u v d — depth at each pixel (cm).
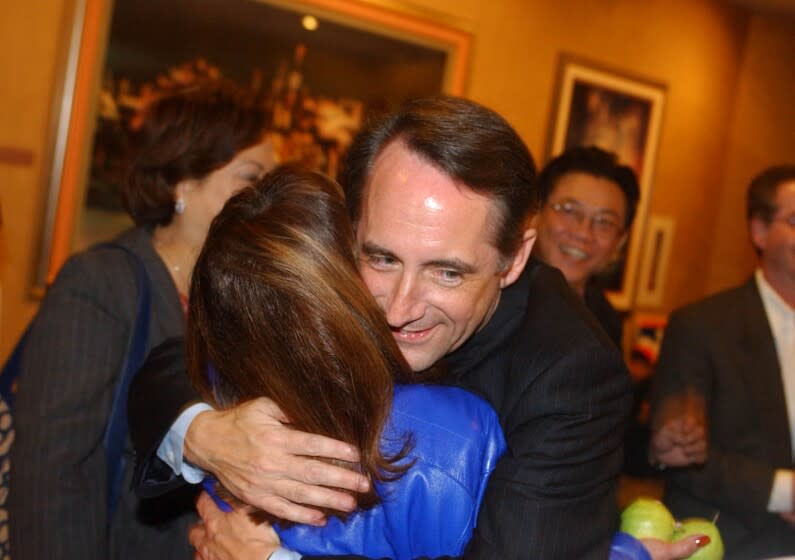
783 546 203
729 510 203
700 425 195
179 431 115
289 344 97
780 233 215
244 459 100
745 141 541
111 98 321
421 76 394
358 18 370
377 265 108
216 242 105
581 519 108
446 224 103
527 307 124
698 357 213
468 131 105
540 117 443
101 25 315
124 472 148
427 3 394
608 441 113
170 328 153
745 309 219
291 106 359
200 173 163
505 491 106
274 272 98
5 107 306
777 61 546
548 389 111
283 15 352
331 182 107
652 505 130
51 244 316
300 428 100
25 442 138
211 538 116
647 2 480
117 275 149
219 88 170
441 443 100
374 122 114
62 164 314
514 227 108
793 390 214
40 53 310
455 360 122
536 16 434
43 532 136
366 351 98
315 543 106
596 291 246
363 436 98
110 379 144
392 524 100
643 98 480
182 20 331
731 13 521
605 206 228
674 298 522
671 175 511
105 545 144
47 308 145
